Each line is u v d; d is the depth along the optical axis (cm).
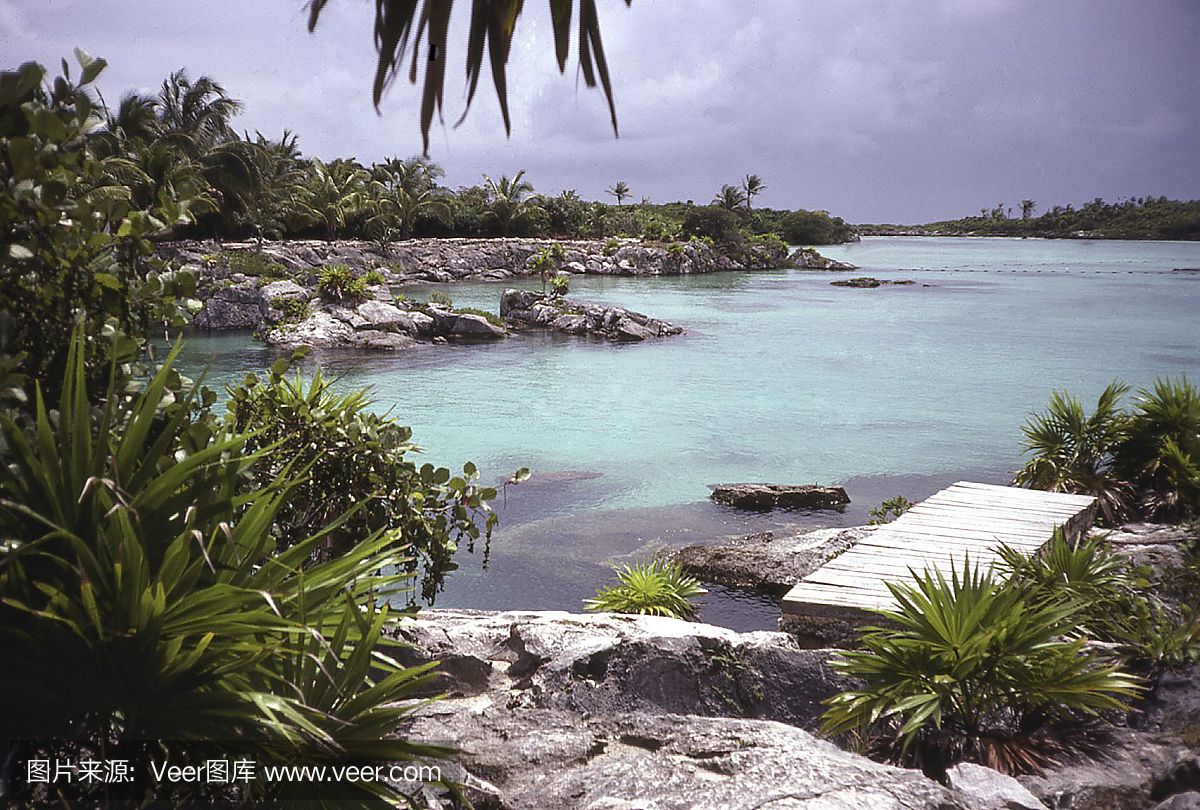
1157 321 5053
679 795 369
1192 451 1276
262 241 6475
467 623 648
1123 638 710
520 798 372
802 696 582
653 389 2914
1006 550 897
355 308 4147
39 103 328
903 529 1061
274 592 301
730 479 1817
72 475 280
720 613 1094
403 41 117
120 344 362
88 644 260
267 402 566
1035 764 539
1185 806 482
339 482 564
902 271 10031
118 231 378
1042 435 1455
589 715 468
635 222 11306
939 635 598
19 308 348
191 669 268
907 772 408
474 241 8569
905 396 2838
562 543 1356
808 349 3897
